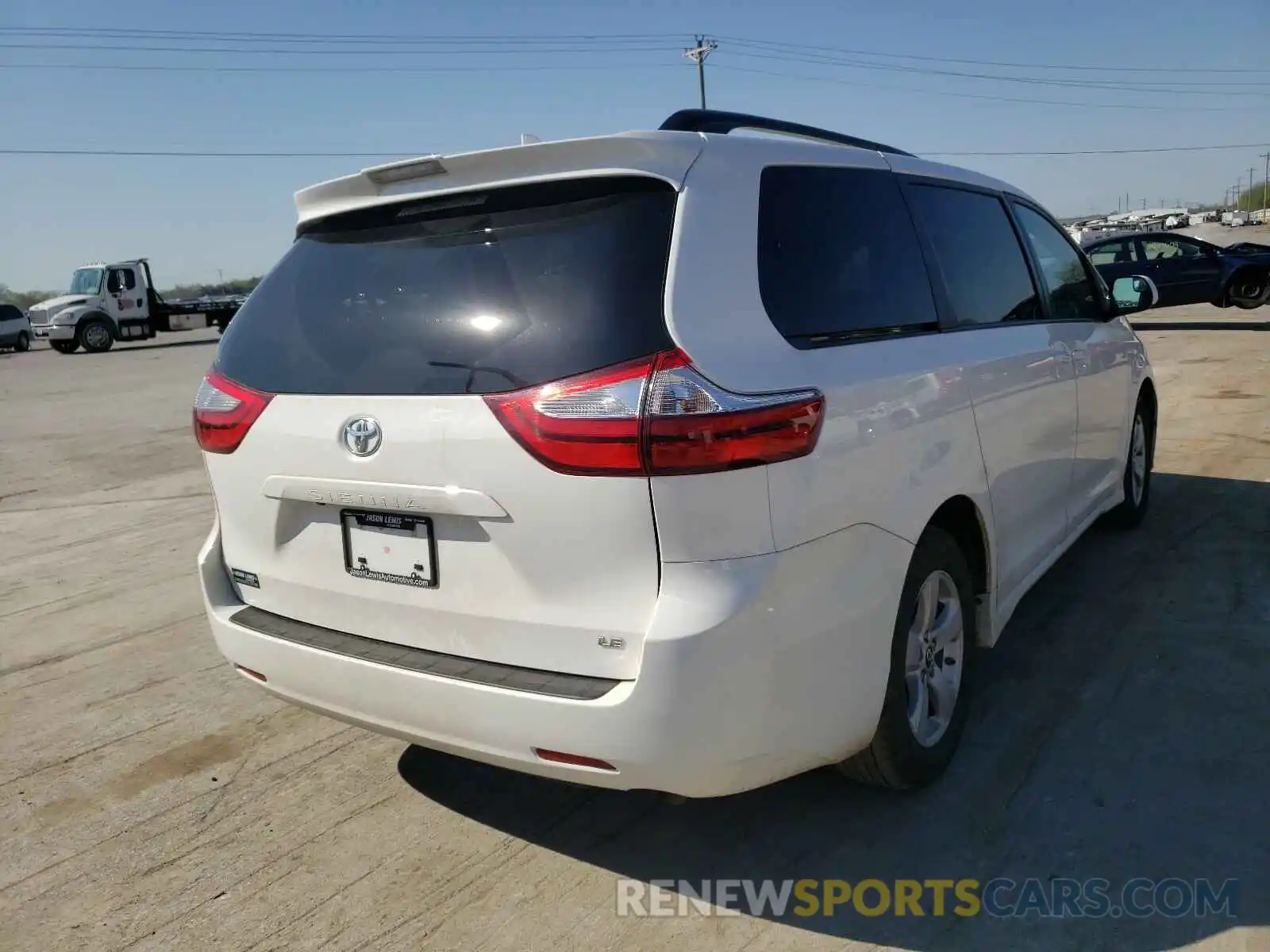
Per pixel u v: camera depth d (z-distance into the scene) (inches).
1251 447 297.9
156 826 124.1
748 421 88.6
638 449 85.8
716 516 87.4
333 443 102.0
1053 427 154.9
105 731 150.9
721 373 89.1
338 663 104.3
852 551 99.9
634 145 94.7
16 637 193.5
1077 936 97.2
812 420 94.3
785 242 104.8
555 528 90.0
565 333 90.4
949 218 140.3
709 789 92.7
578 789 129.2
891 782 116.8
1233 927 97.0
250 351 113.9
